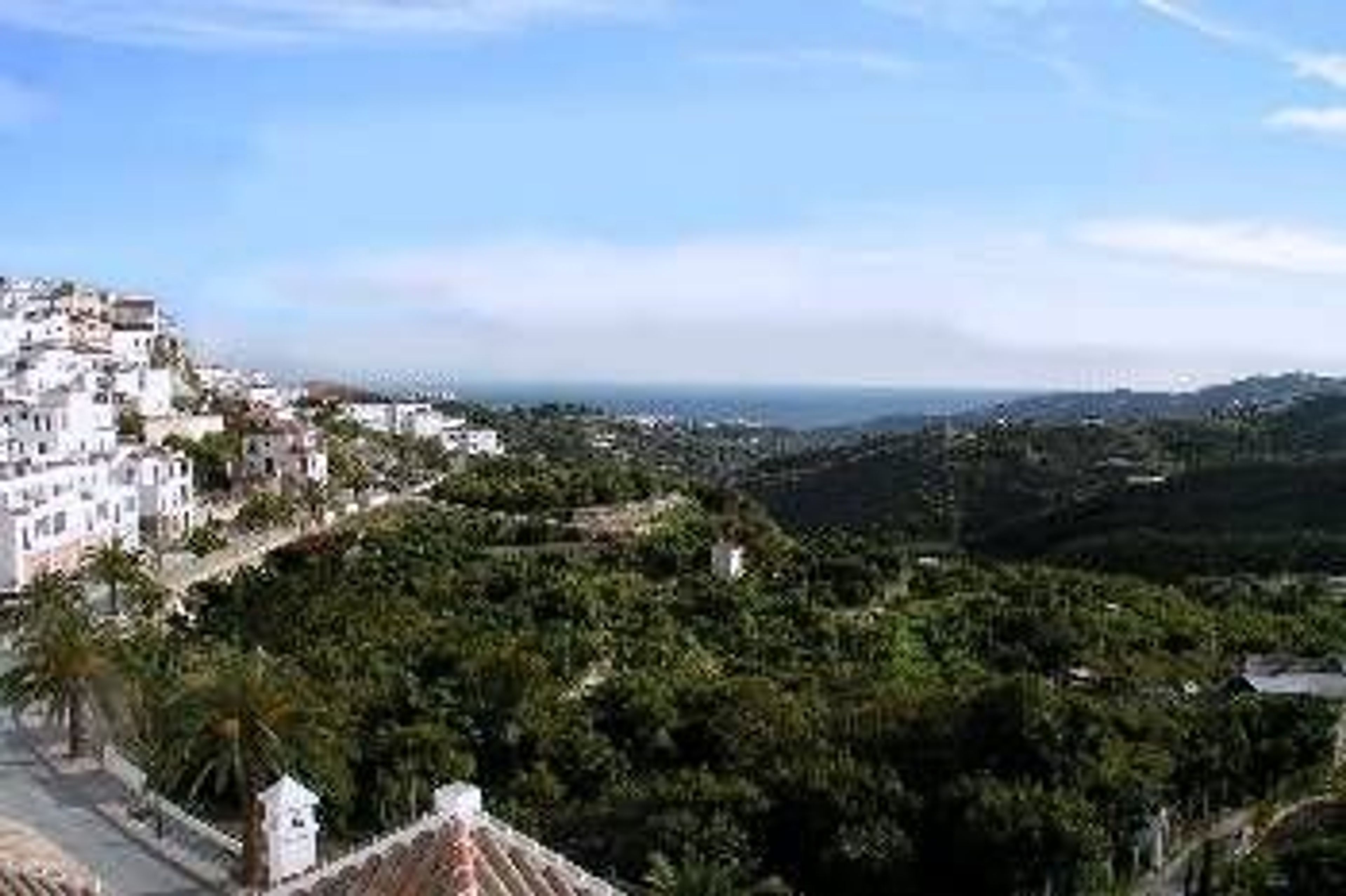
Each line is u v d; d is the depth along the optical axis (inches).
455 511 6363.2
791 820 2967.5
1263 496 7647.6
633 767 3437.5
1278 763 3565.5
